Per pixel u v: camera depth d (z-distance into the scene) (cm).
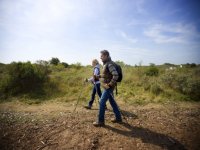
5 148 376
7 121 500
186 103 724
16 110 627
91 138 401
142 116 548
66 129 445
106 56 440
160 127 467
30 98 796
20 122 494
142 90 891
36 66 1129
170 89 884
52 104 721
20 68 918
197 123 504
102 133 423
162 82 962
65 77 1149
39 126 466
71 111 608
